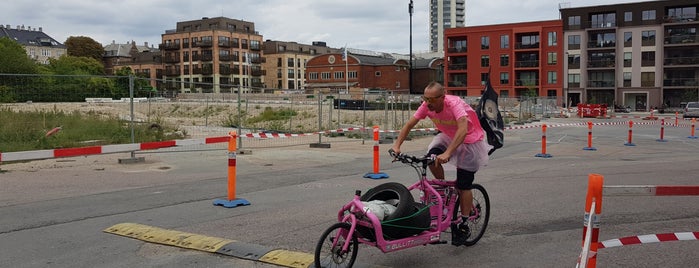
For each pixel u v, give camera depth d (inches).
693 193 156.7
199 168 483.5
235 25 4101.9
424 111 214.8
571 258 214.2
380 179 425.1
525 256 217.3
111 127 740.0
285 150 656.4
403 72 3572.8
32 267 201.8
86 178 415.2
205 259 211.5
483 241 239.3
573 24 2800.2
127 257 214.2
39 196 338.6
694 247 226.5
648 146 764.0
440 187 213.3
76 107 798.5
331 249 186.2
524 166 518.0
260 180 414.9
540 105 1934.1
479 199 240.4
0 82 666.8
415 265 205.5
